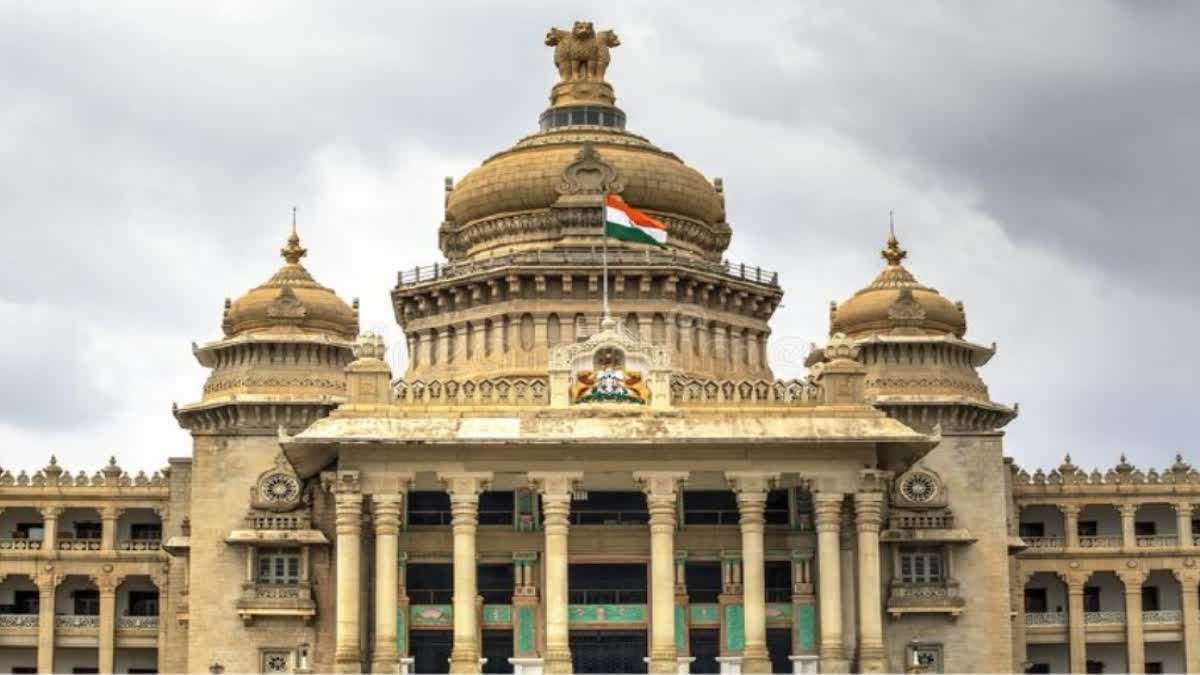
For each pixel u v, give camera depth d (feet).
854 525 375.45
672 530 363.97
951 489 414.62
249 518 402.72
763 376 442.09
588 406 367.04
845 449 365.81
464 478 363.56
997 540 412.16
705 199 451.94
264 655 397.80
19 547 456.86
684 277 425.28
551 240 437.58
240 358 420.77
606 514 391.86
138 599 466.29
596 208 433.89
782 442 362.74
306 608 396.16
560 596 359.87
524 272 422.41
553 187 440.04
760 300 444.14
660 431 362.33
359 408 366.63
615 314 423.64
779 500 394.32
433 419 364.79
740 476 365.40
